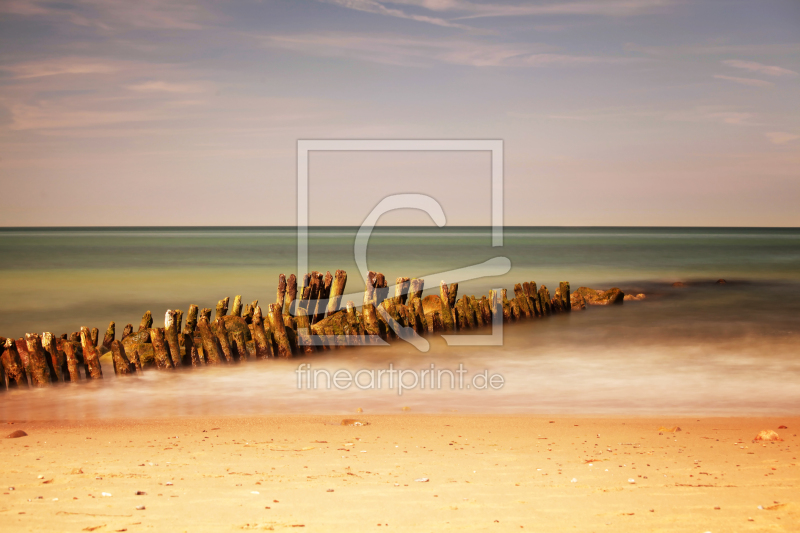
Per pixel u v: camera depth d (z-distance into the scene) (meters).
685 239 105.31
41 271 39.47
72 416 9.98
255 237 108.56
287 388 12.19
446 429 8.80
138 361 13.51
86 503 5.32
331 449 7.57
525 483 6.07
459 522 4.99
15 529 4.68
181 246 73.06
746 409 10.40
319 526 4.87
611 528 4.87
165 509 5.20
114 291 30.02
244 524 4.88
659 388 12.10
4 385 12.20
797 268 43.59
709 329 20.45
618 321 22.50
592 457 7.17
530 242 88.75
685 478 6.24
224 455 7.21
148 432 8.61
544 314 23.67
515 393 11.71
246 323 15.83
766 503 5.44
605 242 89.69
